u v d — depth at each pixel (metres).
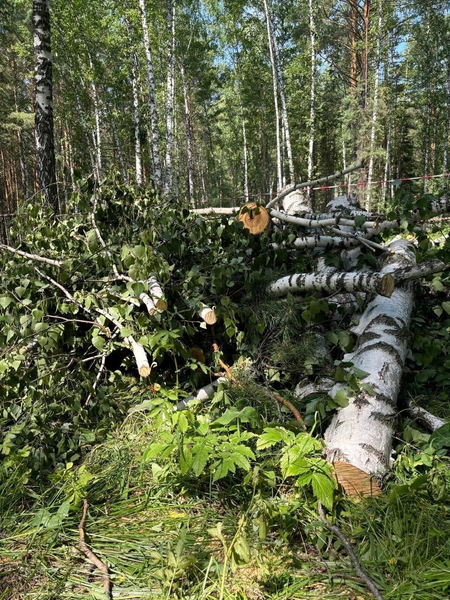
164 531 2.03
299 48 19.39
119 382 2.91
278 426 2.24
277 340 3.28
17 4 16.73
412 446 2.38
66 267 3.17
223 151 32.91
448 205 3.31
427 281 3.95
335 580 1.71
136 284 2.69
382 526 1.95
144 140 18.50
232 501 2.18
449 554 1.75
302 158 25.61
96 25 18.38
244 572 1.78
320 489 1.85
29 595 1.74
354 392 2.42
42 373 2.85
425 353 3.22
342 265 3.80
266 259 3.58
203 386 3.14
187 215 3.85
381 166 21.23
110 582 1.77
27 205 4.07
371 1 16.16
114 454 2.56
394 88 20.67
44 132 6.09
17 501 2.27
